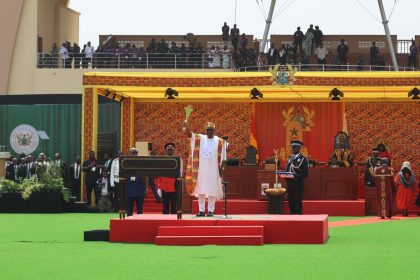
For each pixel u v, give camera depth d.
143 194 24.00
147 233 18.80
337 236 20.22
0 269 14.16
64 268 14.22
